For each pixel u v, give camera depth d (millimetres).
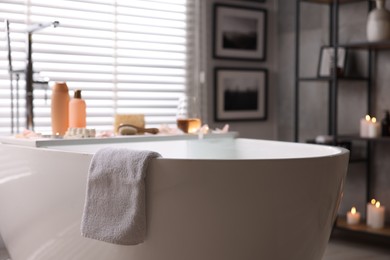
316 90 4324
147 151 1997
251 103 4434
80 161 2205
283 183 1990
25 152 2473
